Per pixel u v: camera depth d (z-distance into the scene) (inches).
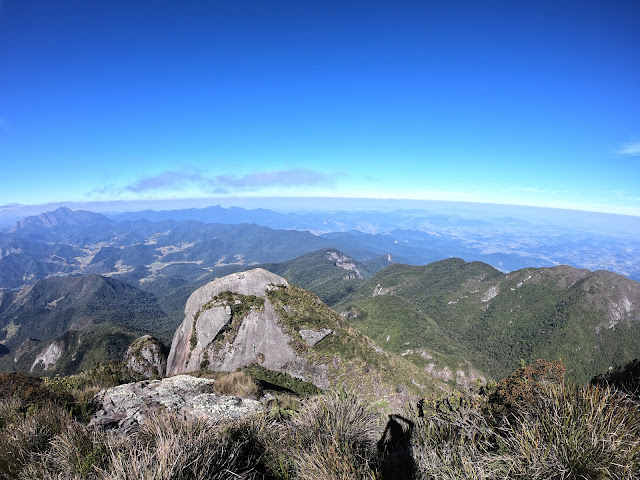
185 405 387.9
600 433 144.6
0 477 199.3
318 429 200.8
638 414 155.1
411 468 168.4
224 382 475.2
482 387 251.3
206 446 185.8
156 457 175.5
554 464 143.2
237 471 187.5
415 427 203.5
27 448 219.5
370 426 211.0
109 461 184.2
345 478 155.8
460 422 188.9
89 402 367.9
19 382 373.4
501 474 149.9
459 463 161.9
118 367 692.7
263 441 210.8
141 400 389.1
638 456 139.1
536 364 222.2
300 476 174.1
